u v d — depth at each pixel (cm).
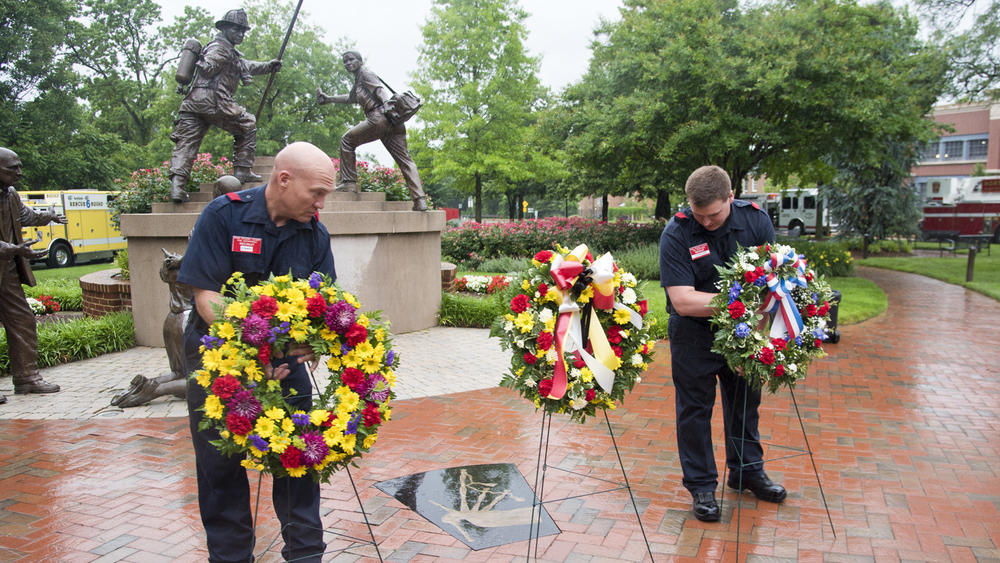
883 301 1162
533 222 2084
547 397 287
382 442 463
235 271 251
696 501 342
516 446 455
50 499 369
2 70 2698
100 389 597
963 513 352
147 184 855
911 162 2328
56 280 1309
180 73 746
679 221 330
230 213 248
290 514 262
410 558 304
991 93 1834
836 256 1608
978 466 421
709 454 343
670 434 481
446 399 573
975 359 742
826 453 445
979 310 1115
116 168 3083
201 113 761
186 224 728
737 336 298
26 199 2205
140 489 382
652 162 1745
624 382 300
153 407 542
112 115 3694
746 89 1384
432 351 761
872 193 2269
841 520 342
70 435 476
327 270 270
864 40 1477
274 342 228
